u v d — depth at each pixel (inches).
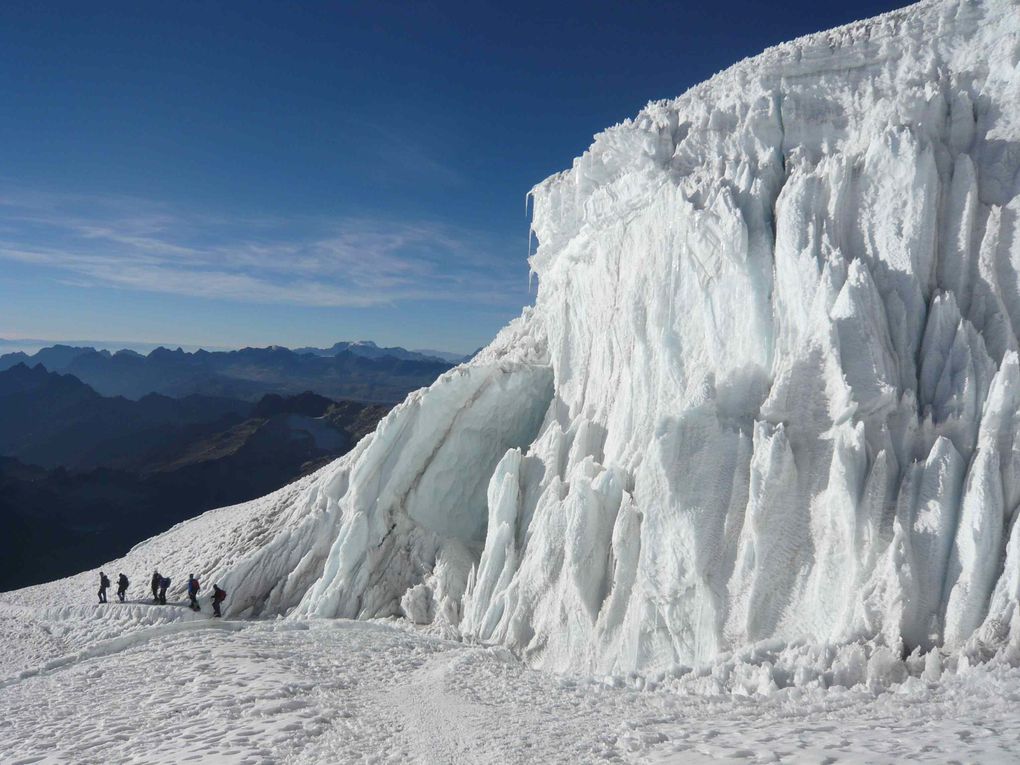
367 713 533.6
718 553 634.8
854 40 821.2
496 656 732.0
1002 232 651.5
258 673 655.1
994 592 482.6
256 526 1320.1
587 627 718.5
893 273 669.3
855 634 513.7
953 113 718.5
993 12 735.7
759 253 760.3
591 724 454.3
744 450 668.1
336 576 1051.9
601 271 1049.5
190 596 1103.0
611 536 759.7
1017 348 593.6
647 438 812.6
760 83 866.8
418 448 1169.4
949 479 539.8
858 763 298.7
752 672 509.7
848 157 746.2
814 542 589.0
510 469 982.4
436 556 1074.7
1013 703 361.4
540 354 1330.0
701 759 342.3
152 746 476.4
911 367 625.9
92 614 1128.2
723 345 767.1
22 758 482.3
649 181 928.3
